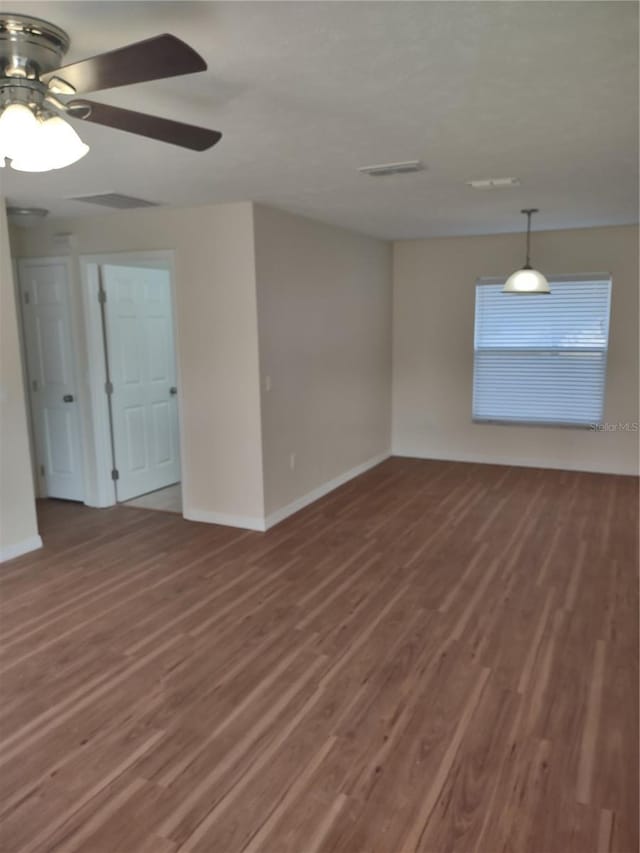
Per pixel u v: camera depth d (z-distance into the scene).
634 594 3.59
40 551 4.32
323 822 1.99
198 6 1.60
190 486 4.91
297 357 5.01
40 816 2.03
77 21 1.67
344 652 3.00
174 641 3.12
